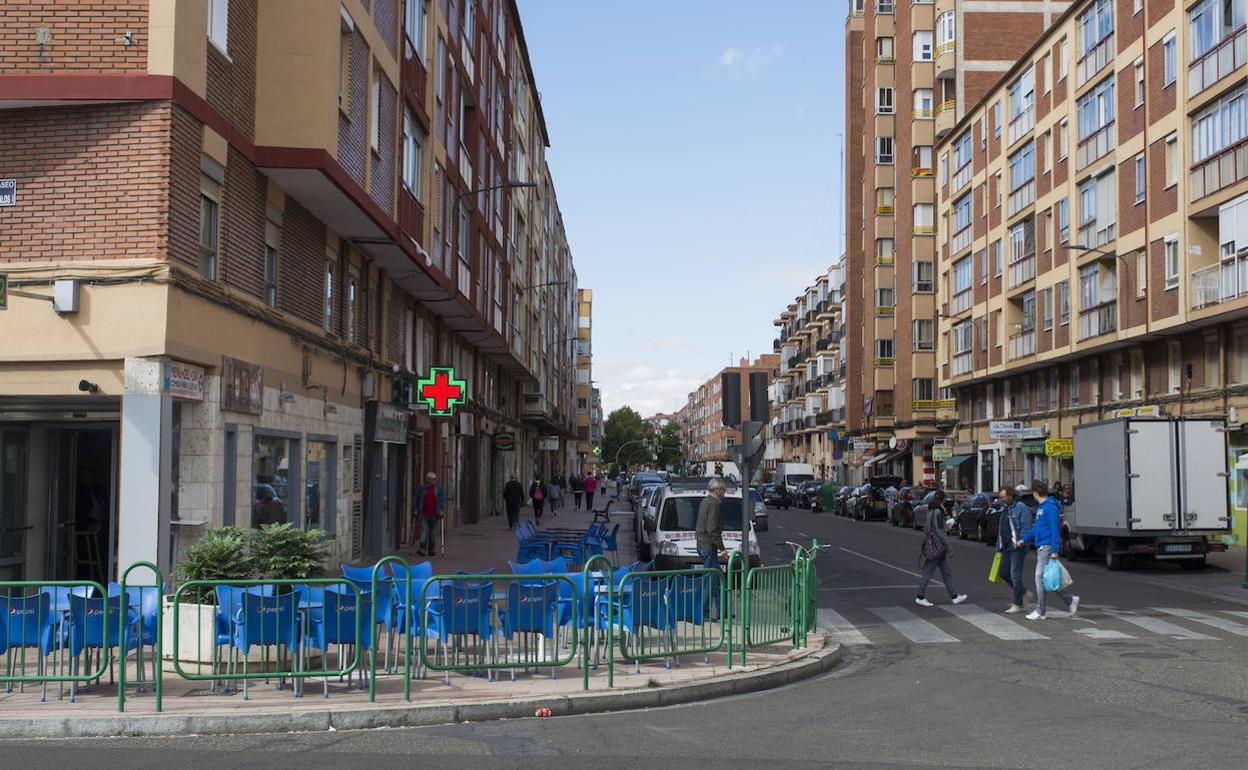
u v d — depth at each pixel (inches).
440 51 1027.9
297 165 615.2
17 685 385.1
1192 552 929.5
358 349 846.5
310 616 374.9
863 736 324.2
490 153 1417.3
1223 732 323.6
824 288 3661.4
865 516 1929.1
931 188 2434.8
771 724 345.4
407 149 880.3
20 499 548.1
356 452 852.6
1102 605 683.4
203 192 543.5
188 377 521.3
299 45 619.5
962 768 282.7
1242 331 1188.5
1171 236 1267.2
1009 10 2247.8
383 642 424.8
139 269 493.7
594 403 6318.9
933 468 2420.0
